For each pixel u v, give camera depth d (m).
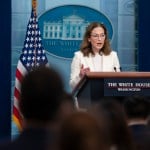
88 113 2.44
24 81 2.75
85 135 2.26
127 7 10.25
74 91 5.41
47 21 10.09
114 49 10.23
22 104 2.73
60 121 2.39
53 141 2.39
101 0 10.20
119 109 3.21
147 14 10.14
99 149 2.25
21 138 2.66
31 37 9.76
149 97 5.23
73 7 10.16
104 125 2.56
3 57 9.98
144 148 3.51
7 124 9.97
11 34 10.00
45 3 10.09
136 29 10.28
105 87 5.14
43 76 2.75
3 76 9.98
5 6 9.95
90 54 7.17
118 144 3.04
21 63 9.61
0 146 2.63
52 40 10.11
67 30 10.16
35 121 2.72
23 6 10.04
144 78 5.21
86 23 10.20
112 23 10.23
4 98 10.00
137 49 10.25
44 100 2.72
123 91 5.18
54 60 10.14
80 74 6.81
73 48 10.16
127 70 10.26
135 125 3.73
